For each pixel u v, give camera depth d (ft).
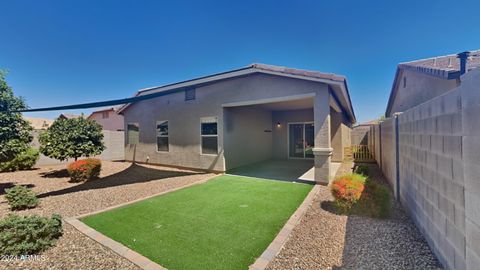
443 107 8.80
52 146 30.55
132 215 15.66
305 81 24.89
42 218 11.96
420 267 8.88
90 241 11.82
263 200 18.85
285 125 46.80
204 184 25.29
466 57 16.46
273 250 10.59
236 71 28.19
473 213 6.44
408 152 14.33
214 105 32.40
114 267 9.47
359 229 12.66
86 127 32.91
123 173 33.17
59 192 22.41
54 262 9.87
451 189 8.08
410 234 11.81
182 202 18.60
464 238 7.14
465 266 7.04
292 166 37.52
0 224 10.71
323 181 24.02
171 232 12.87
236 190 22.35
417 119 12.30
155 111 40.50
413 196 13.23
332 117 41.14
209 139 33.09
